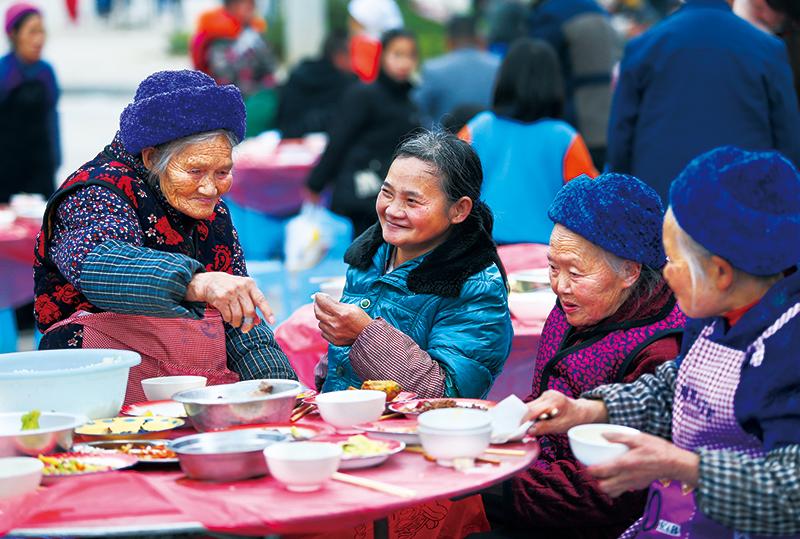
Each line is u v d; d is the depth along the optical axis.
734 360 2.29
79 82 23.14
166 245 3.10
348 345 3.06
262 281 6.37
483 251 3.21
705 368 2.34
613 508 2.78
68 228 3.00
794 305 2.23
